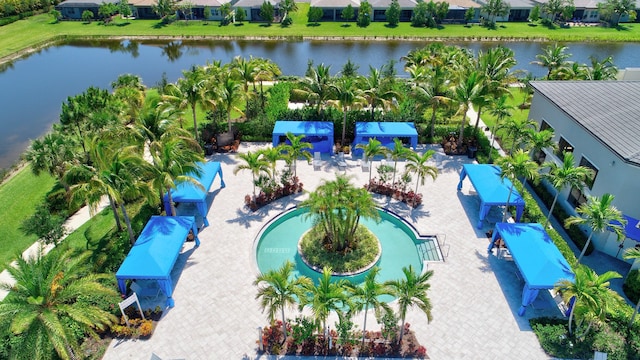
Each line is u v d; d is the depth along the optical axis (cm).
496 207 3622
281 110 4934
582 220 2748
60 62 8006
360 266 3023
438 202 3712
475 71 4375
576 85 4072
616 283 2948
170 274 2945
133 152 2972
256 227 3409
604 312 2270
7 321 1930
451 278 2934
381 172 3800
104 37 9156
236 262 3062
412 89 4500
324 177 4056
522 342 2503
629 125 3222
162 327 2583
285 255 3212
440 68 4600
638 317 2589
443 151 4512
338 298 2269
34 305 1973
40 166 3288
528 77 5628
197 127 4691
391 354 2431
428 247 3247
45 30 9594
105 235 3300
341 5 10056
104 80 7050
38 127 5488
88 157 3731
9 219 3519
